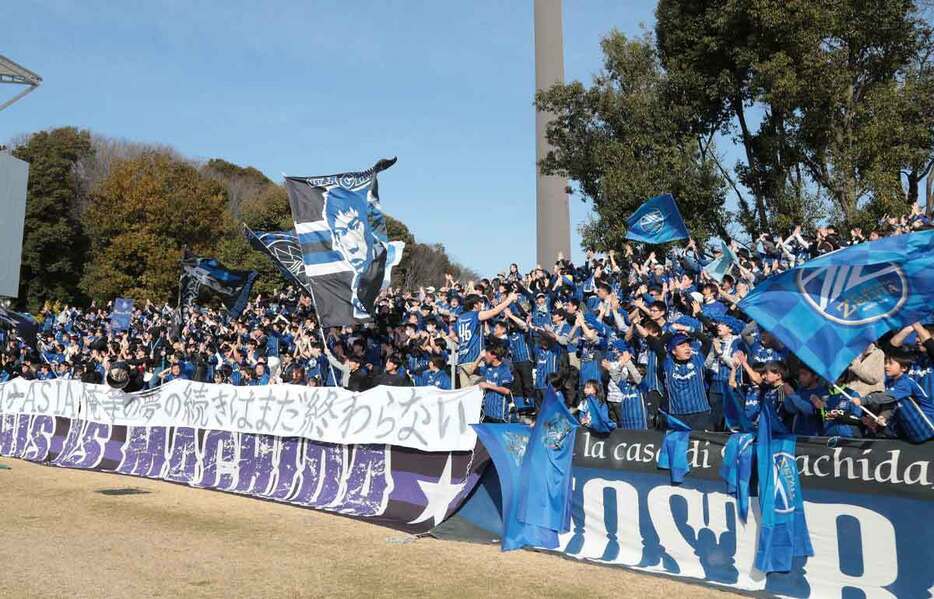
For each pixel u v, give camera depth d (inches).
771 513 268.8
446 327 654.5
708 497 289.1
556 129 997.2
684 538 293.0
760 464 274.7
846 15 888.9
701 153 994.7
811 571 258.5
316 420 439.2
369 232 491.2
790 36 882.1
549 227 1148.5
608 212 916.6
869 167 889.5
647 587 271.7
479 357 492.7
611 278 668.7
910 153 899.4
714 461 289.9
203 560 302.5
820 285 268.2
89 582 270.5
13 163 1371.8
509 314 531.8
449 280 831.1
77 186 2181.3
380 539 344.2
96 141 2490.2
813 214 903.1
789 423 304.7
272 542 335.3
